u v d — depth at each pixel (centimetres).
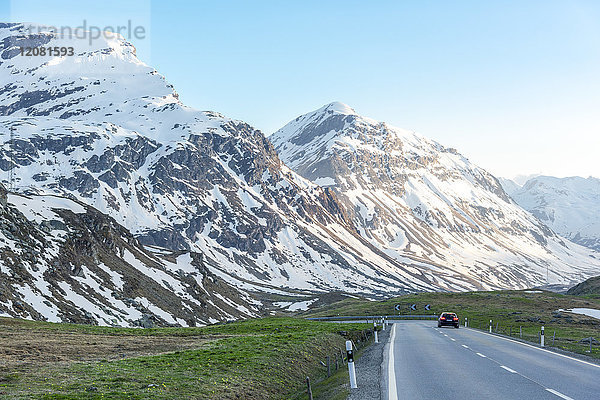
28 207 13262
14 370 2627
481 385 2164
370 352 3931
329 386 2531
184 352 3625
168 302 13750
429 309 11725
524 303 12231
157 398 2042
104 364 2930
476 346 4116
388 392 2069
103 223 15075
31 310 8400
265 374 2831
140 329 7119
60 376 2466
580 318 8725
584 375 2430
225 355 3378
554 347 3984
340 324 8062
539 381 2250
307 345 4003
